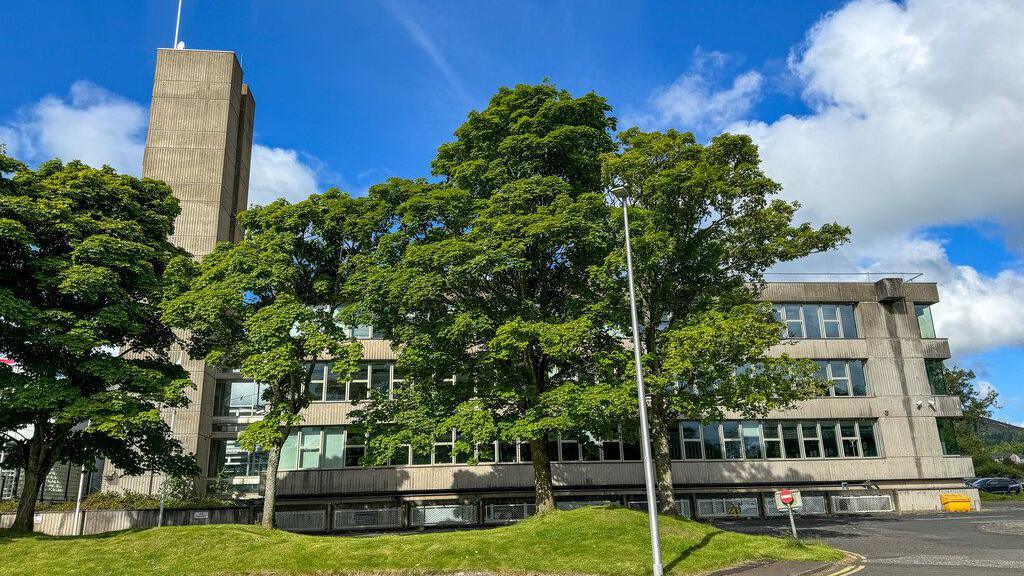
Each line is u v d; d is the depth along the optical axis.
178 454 24.98
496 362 21.73
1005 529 23.98
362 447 34.78
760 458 37.34
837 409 38.09
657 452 22.05
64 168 23.36
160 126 38.69
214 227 37.31
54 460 22.27
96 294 20.44
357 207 23.39
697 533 18.33
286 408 21.94
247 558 16.89
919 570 15.01
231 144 40.09
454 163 24.58
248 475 35.22
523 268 20.52
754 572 15.16
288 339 21.25
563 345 19.12
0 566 16.61
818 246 22.36
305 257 23.69
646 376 19.66
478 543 17.22
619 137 23.39
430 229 22.38
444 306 22.53
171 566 16.55
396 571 15.99
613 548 16.62
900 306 40.03
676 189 20.66
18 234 19.42
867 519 31.31
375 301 21.44
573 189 22.42
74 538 19.27
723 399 21.72
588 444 23.61
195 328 21.12
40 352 21.69
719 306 21.91
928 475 37.56
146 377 21.11
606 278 19.95
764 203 22.67
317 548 17.45
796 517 34.62
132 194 23.61
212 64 40.03
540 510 21.39
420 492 34.34
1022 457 78.44
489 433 19.59
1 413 20.83
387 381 35.72
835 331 39.72
